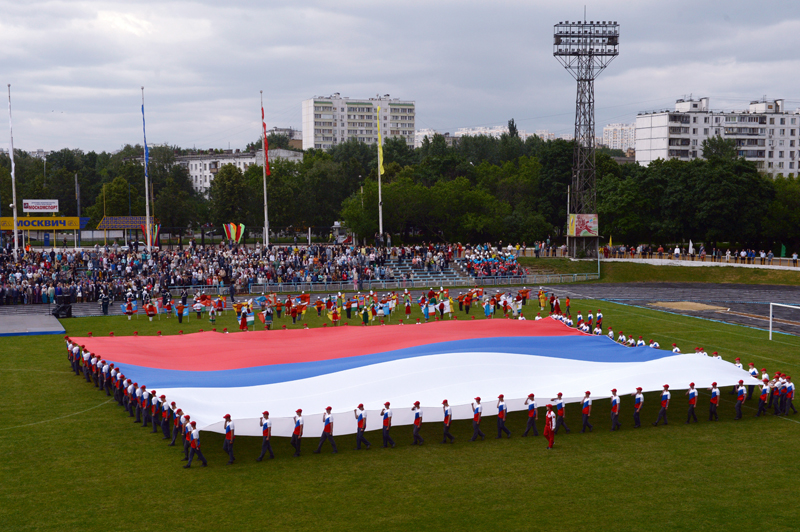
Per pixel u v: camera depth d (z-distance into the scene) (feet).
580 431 109.81
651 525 75.51
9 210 452.76
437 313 212.84
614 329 192.85
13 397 124.06
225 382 113.70
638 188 385.50
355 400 105.70
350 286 275.39
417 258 303.07
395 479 88.94
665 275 318.65
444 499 82.38
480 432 105.40
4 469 90.89
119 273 261.44
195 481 87.76
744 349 166.20
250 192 452.76
